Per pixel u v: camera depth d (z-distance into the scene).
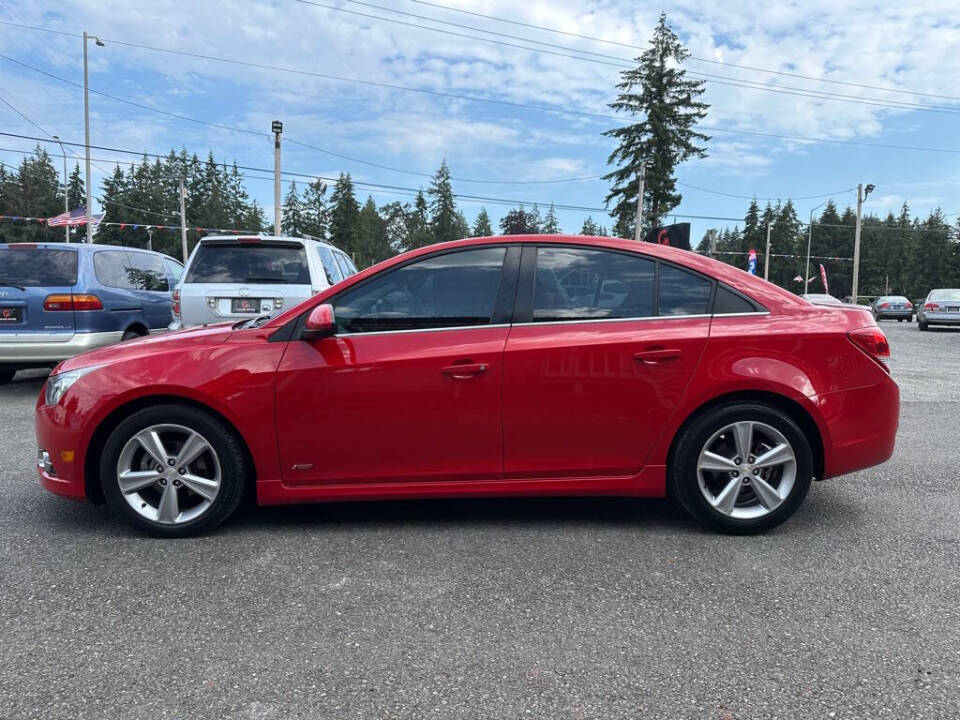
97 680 2.22
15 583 2.93
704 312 3.54
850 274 96.44
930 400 8.28
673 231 18.83
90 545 3.37
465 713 2.06
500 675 2.27
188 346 3.46
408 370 3.38
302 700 2.12
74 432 3.39
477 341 3.43
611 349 3.43
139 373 3.37
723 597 2.85
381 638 2.50
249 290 6.79
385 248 95.62
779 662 2.35
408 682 2.22
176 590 2.88
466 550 3.34
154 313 8.88
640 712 2.07
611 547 3.39
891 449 3.64
